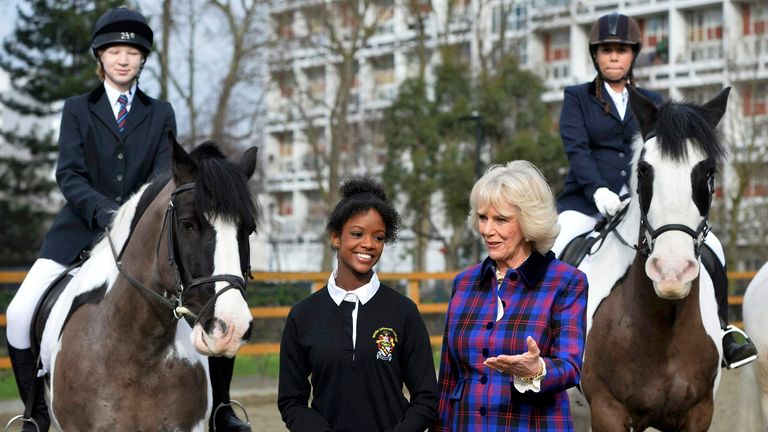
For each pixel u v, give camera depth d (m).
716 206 23.55
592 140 5.45
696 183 4.02
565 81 34.00
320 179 28.34
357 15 26.77
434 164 23.16
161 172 4.61
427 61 28.80
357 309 3.37
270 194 43.22
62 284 4.61
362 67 38.97
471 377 3.32
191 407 4.06
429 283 14.15
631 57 5.37
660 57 32.78
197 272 3.55
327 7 27.80
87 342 4.01
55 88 24.50
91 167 4.66
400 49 37.31
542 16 32.31
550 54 35.00
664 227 4.00
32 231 26.41
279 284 11.48
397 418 3.33
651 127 4.47
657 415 4.43
